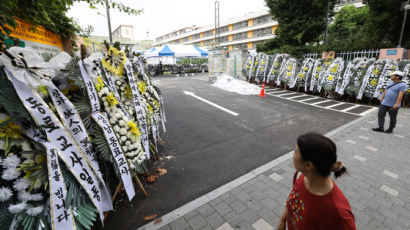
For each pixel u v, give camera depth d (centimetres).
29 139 180
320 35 1388
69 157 191
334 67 946
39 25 309
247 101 923
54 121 184
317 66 1038
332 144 110
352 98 945
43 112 177
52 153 175
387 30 1170
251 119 668
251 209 268
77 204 193
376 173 347
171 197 297
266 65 1333
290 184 322
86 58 238
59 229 170
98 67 258
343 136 511
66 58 215
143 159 289
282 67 1228
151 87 421
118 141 252
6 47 221
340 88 913
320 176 113
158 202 287
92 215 202
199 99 962
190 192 308
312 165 111
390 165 373
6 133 165
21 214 162
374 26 1198
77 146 201
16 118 169
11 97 164
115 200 290
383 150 432
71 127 204
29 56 166
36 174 171
